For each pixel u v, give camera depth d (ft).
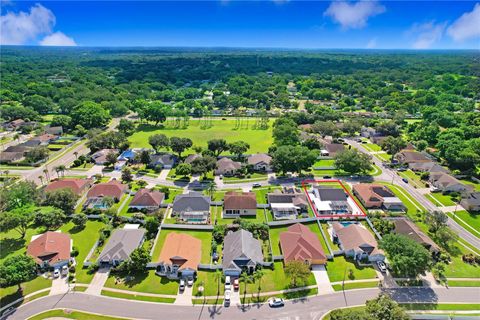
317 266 228.02
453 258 239.91
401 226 263.29
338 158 380.78
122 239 239.50
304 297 201.05
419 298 201.16
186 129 581.53
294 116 607.78
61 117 559.38
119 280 212.02
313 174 387.14
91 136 510.17
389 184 361.71
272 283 212.02
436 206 313.94
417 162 407.64
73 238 254.47
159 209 293.43
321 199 311.47
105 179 365.40
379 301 170.81
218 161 397.19
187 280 211.61
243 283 211.61
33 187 295.48
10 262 195.31
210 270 222.07
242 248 225.15
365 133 551.59
